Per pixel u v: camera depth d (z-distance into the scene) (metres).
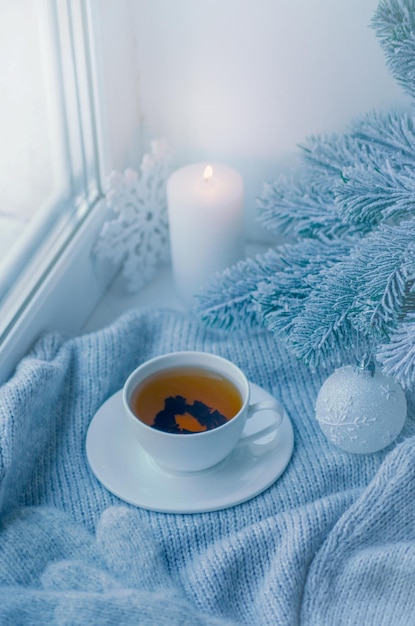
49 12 0.76
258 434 0.69
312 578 0.61
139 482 0.68
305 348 0.63
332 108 0.83
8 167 0.75
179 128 0.90
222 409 0.68
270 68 0.82
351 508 0.64
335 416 0.68
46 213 0.81
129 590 0.57
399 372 0.60
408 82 0.68
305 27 0.79
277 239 0.93
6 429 0.65
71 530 0.64
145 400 0.69
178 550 0.65
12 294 0.76
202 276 0.84
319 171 0.77
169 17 0.83
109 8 0.80
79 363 0.76
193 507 0.66
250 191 0.91
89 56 0.80
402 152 0.71
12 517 0.65
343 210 0.65
